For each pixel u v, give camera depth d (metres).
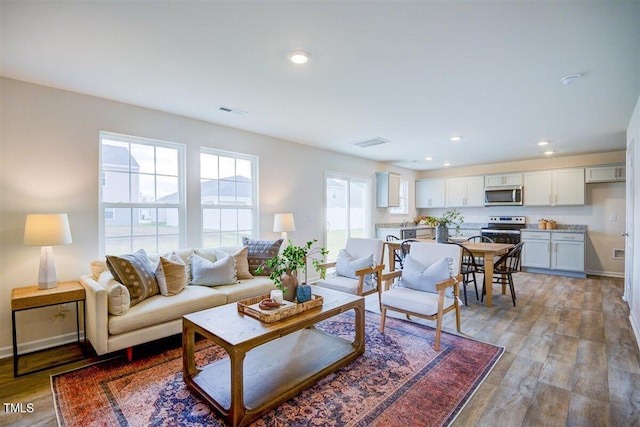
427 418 1.86
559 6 1.71
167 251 3.60
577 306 3.98
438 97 3.06
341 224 6.05
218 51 2.20
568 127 4.09
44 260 2.57
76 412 1.92
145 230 3.45
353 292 3.40
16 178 2.66
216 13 1.77
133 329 2.48
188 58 2.30
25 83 2.70
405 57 2.29
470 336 3.05
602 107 3.32
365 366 2.46
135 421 1.84
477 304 4.07
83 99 2.98
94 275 2.83
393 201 6.77
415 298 2.92
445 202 7.57
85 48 2.16
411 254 3.55
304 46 2.14
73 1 1.66
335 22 1.87
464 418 1.87
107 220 3.19
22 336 2.68
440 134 4.48
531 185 6.38
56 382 2.24
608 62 2.34
